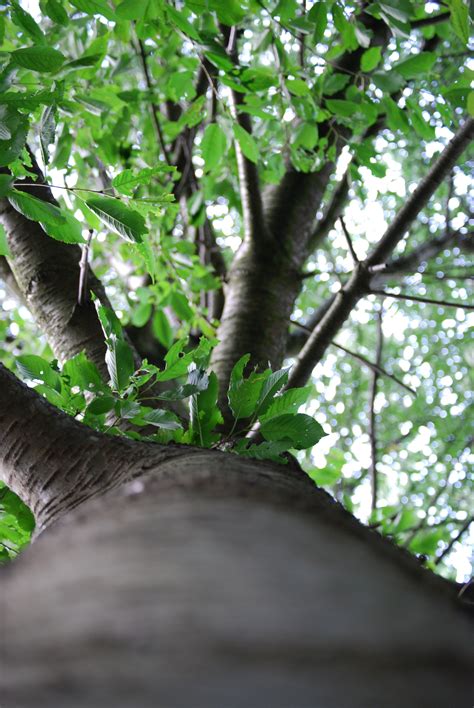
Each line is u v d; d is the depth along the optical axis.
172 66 2.49
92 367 1.22
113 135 2.32
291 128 2.03
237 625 0.32
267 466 0.98
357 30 1.76
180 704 0.29
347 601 0.37
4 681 0.30
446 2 1.55
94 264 3.26
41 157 1.23
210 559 0.40
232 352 1.90
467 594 0.98
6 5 1.42
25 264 1.60
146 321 2.46
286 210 2.23
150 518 0.50
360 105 1.89
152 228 2.44
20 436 1.05
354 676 0.31
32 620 0.35
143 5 1.43
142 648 0.31
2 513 1.39
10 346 3.24
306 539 0.47
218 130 1.88
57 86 1.21
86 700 0.29
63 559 0.44
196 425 1.19
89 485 1.01
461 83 1.71
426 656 0.33
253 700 0.30
